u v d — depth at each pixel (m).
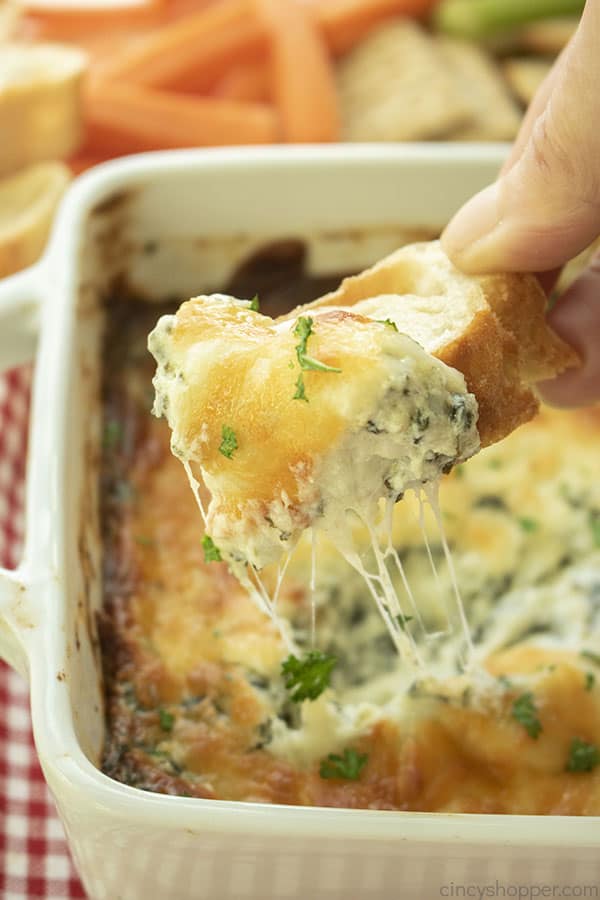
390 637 0.44
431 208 0.50
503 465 0.47
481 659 0.43
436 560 0.45
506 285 0.39
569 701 0.41
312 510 0.35
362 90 0.62
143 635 0.44
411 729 0.41
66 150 0.57
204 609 0.44
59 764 0.36
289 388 0.34
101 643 0.43
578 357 0.40
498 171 0.50
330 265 0.51
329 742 0.41
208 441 0.35
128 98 0.59
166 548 0.46
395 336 0.34
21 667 0.39
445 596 0.44
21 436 0.53
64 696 0.37
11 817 0.45
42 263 0.47
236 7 0.62
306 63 0.60
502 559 0.45
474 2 0.64
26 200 0.56
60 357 0.44
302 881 0.37
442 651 0.43
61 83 0.55
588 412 0.49
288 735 0.41
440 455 0.35
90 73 0.62
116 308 0.51
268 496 0.35
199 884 0.37
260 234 0.51
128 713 0.42
